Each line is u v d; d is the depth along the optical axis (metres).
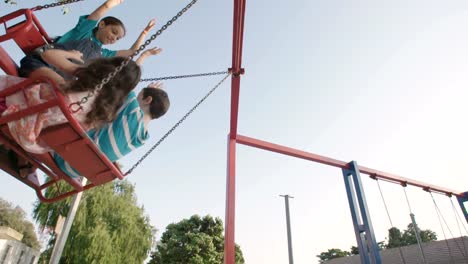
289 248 18.80
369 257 5.55
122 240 16.14
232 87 4.25
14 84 1.71
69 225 8.84
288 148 6.05
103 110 1.71
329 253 46.44
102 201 15.89
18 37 2.08
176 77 3.18
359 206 5.97
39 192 2.48
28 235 38.06
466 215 8.27
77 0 2.12
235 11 3.23
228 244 4.30
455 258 14.24
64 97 1.58
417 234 6.98
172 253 26.78
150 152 2.62
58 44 2.21
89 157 1.93
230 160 5.26
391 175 7.05
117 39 2.67
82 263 13.97
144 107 2.34
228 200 4.75
